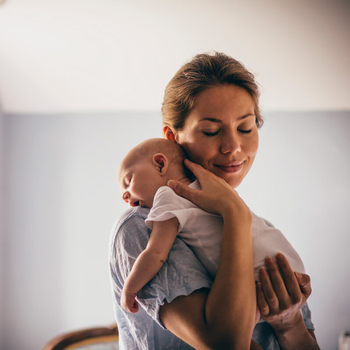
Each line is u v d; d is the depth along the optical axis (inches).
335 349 154.3
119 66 141.1
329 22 118.6
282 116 165.2
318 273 157.5
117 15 118.8
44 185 166.1
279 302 30.0
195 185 33.7
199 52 131.3
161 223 30.5
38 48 134.5
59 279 162.7
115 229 33.6
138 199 37.0
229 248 28.0
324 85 145.9
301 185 161.6
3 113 166.6
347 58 131.5
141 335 31.8
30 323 161.9
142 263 29.2
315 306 156.6
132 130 167.0
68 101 161.5
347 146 161.9
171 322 28.0
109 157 166.6
